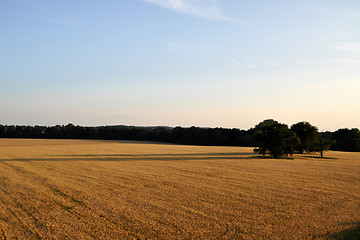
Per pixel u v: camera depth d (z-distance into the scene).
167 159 53.50
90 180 28.59
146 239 13.15
